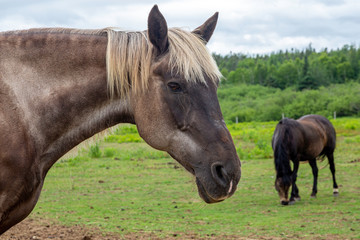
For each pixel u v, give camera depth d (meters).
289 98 67.00
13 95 2.15
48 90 2.24
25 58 2.26
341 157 13.27
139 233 5.28
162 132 2.15
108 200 7.62
